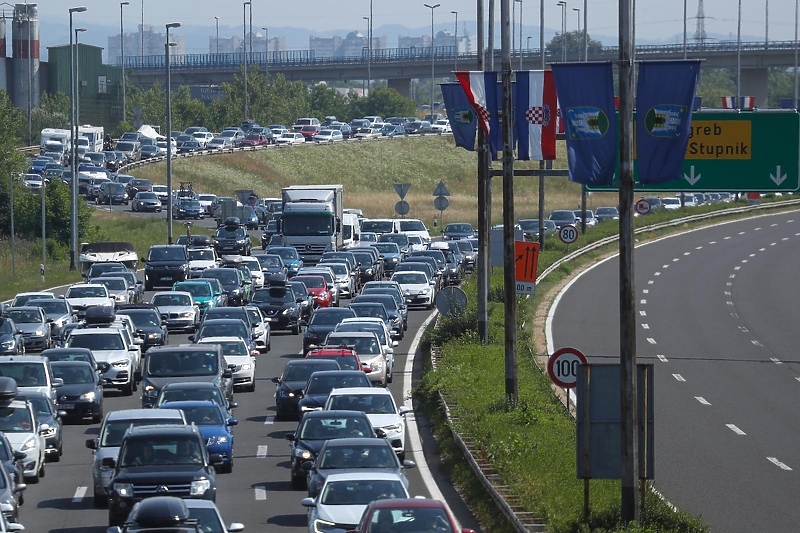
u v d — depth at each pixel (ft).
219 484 305.32
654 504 246.47
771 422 400.26
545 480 268.62
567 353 311.68
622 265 241.35
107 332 472.85
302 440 296.71
